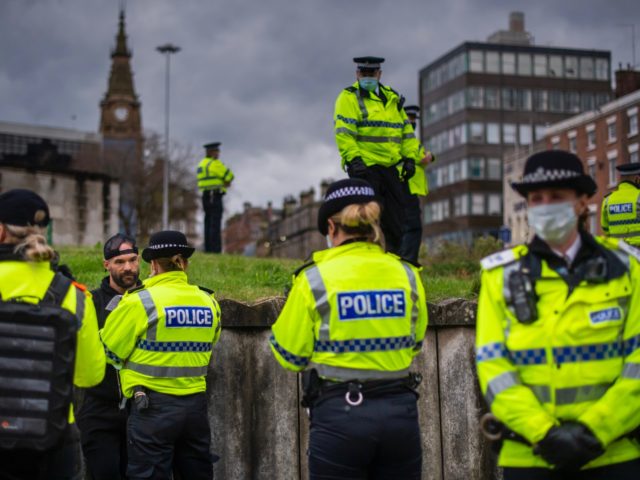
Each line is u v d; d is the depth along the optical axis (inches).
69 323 167.0
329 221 186.7
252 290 336.2
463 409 288.5
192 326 234.4
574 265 151.9
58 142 3774.6
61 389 165.0
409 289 182.7
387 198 371.9
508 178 2632.9
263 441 278.2
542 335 150.0
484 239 678.5
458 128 3139.8
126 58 5054.1
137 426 230.4
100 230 1878.7
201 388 238.8
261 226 5329.7
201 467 238.5
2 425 161.6
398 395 177.6
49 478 170.9
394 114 374.0
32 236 169.3
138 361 231.0
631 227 375.9
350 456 171.9
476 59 3107.8
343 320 175.8
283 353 181.5
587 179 152.1
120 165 2731.3
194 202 2751.0
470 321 289.7
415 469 179.3
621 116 2110.0
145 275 411.2
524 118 3132.4
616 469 151.6
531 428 145.6
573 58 3196.4
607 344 149.3
